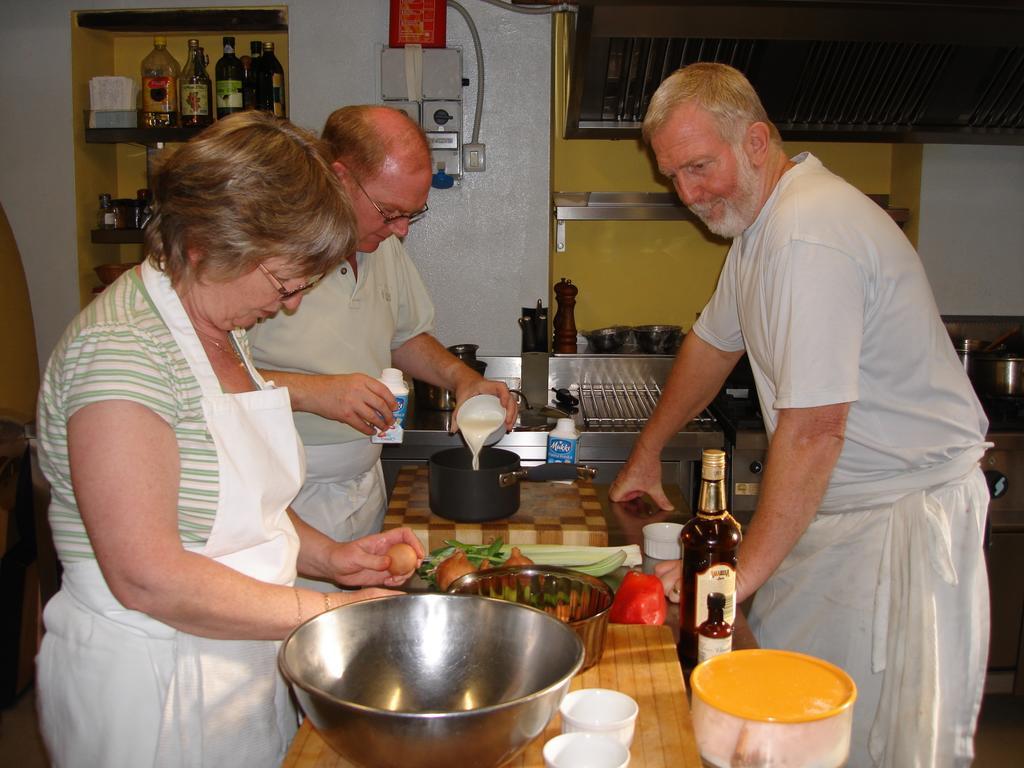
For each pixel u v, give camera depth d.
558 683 0.83
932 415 1.66
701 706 0.95
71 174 3.35
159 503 1.01
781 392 1.53
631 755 0.95
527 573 1.26
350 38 3.21
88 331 1.04
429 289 3.39
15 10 3.28
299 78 3.23
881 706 1.67
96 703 1.11
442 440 2.74
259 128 1.04
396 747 0.79
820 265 1.51
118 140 3.32
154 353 1.04
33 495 2.83
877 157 3.59
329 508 1.99
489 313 3.41
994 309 3.46
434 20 3.12
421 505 1.99
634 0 2.60
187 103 3.34
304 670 0.93
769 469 1.54
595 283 3.63
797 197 1.59
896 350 1.62
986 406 2.89
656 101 1.69
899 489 1.68
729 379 3.17
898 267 1.58
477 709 0.78
